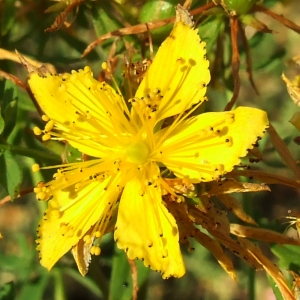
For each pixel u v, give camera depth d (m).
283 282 0.08
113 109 0.08
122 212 0.07
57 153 0.08
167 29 0.09
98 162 0.08
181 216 0.08
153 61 0.08
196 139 0.08
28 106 0.09
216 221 0.08
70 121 0.08
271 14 0.09
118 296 0.09
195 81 0.08
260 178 0.08
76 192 0.08
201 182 0.08
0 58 0.09
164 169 0.08
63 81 0.08
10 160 0.08
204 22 0.09
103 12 0.09
